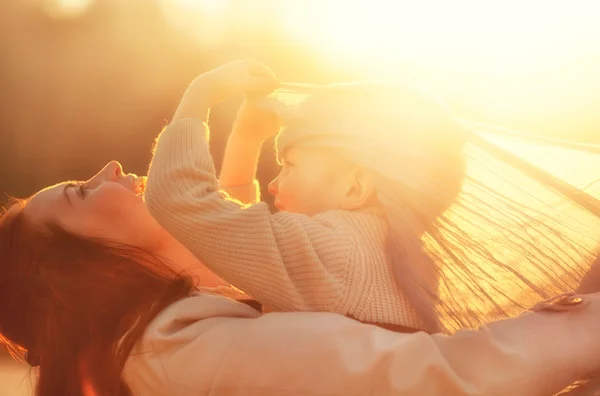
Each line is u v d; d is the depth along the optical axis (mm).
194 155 1796
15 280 1907
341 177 1859
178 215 1731
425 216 1804
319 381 1524
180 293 1823
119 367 1737
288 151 1930
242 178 2168
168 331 1703
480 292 1841
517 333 1533
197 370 1613
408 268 1724
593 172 2135
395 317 1691
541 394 1491
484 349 1512
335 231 1745
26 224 1944
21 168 15852
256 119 2115
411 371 1499
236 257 1684
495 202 1886
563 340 1520
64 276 1854
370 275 1714
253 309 1831
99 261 1875
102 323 1813
